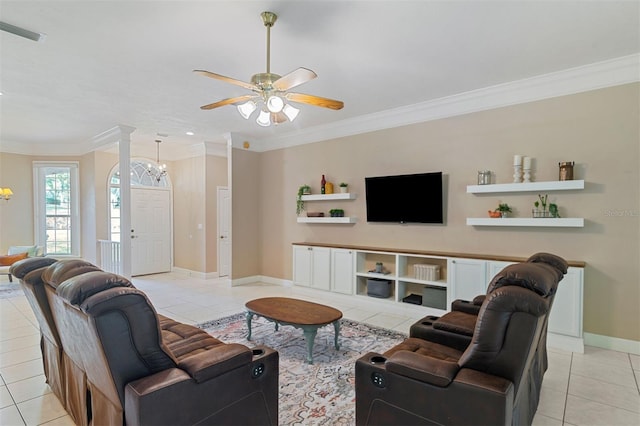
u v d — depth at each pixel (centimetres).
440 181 439
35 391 262
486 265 383
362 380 186
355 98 436
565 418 228
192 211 748
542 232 377
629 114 331
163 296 558
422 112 459
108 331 149
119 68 346
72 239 737
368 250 479
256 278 673
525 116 386
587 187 352
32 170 726
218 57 322
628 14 252
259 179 675
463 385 155
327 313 335
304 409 237
